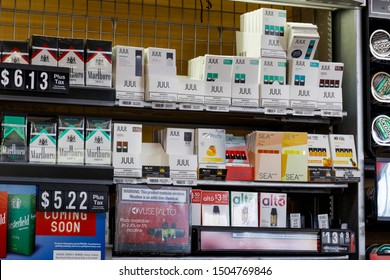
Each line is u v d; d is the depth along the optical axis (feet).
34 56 5.24
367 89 6.07
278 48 5.81
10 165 5.04
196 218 5.54
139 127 5.42
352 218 6.03
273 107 5.76
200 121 6.39
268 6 6.73
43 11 6.02
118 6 6.27
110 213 5.64
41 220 5.10
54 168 5.13
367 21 6.11
